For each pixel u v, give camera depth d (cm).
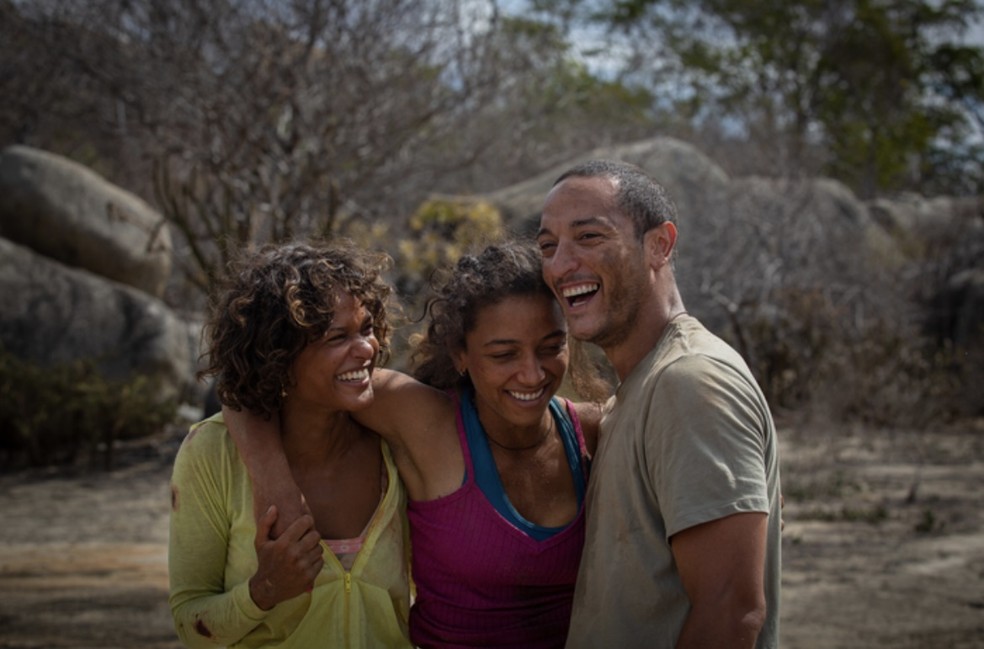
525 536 296
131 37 1383
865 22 2856
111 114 1462
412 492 306
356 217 1387
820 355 1404
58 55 1418
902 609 660
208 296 313
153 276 1561
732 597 253
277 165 1329
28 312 1412
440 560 301
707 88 2647
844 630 616
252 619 275
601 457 283
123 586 722
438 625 303
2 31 1466
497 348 294
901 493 1023
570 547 300
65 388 1244
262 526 275
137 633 616
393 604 301
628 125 2061
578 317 287
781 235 1641
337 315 284
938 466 1167
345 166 1456
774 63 2759
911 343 1512
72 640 602
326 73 1355
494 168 1761
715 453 256
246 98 1306
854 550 812
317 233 335
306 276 284
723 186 1703
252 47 1350
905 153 3066
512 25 1587
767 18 2789
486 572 297
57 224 1480
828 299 1509
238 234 1255
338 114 1352
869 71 2870
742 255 1588
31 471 1191
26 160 1501
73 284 1441
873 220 2056
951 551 807
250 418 290
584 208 284
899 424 1291
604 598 276
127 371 1419
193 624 285
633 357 290
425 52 1427
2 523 930
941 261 1838
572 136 1908
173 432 1377
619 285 284
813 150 2191
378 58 1396
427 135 1492
